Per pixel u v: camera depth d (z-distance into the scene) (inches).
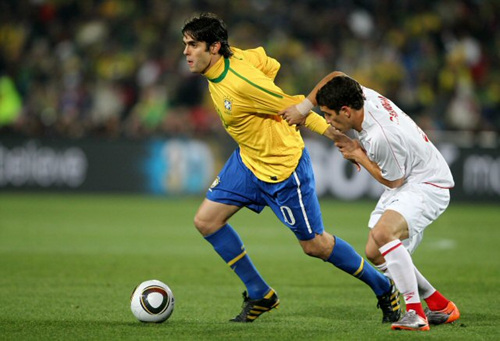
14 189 2637.8
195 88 2945.4
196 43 789.2
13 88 2881.4
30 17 3186.5
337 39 3166.8
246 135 815.1
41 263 1288.1
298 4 3292.3
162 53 3065.9
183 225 1910.7
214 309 905.5
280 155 815.1
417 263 1327.5
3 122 2859.3
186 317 848.9
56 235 1684.3
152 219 2026.3
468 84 3019.2
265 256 1416.1
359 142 798.5
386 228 756.6
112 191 2628.0
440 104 2908.5
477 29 3253.0
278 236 1759.4
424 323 759.1
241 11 3240.7
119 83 2982.3
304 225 826.8
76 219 1995.6
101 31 3154.5
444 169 792.9
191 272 1219.2
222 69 796.6
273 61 852.0
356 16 3253.0
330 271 1238.9
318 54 3112.7
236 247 833.5
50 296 985.5
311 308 917.8
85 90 2972.4
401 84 2984.7
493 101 3053.6
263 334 745.0
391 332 753.0
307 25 3206.2
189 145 2603.3
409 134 765.9
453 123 2878.9
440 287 1079.0
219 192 839.1
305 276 1186.6
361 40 3152.1
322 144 2511.1
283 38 3147.1
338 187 2519.7
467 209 2406.5
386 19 3233.3
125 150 2620.6
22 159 2635.3
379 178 783.7
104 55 3083.2
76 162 2630.4
